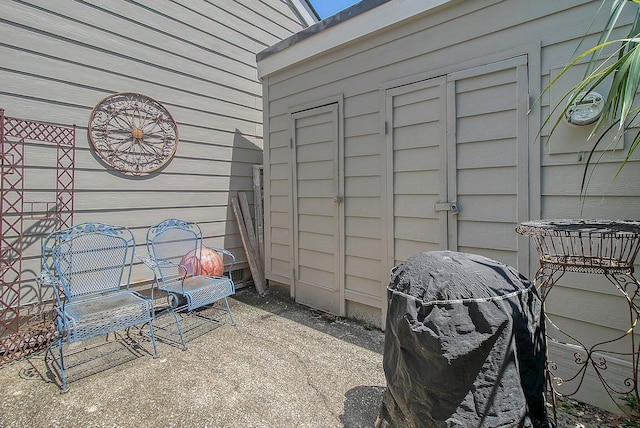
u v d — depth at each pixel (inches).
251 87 172.9
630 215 68.4
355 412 70.8
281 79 145.2
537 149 79.3
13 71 99.7
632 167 68.1
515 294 50.0
